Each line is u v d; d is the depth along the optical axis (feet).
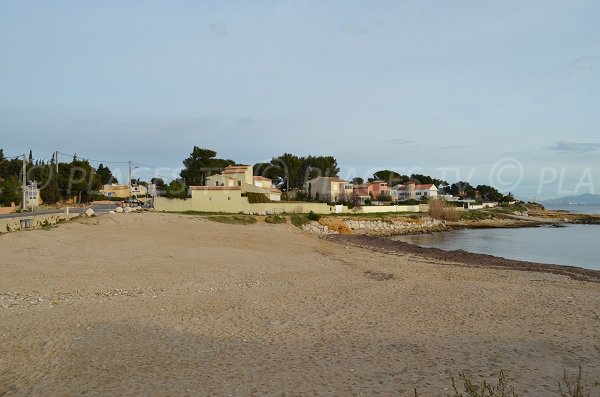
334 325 46.88
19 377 31.68
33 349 37.99
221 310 53.42
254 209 236.02
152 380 31.04
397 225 267.59
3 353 36.94
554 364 34.01
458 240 208.44
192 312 52.26
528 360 35.01
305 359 35.70
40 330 43.78
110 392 28.94
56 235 116.78
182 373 32.48
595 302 58.23
